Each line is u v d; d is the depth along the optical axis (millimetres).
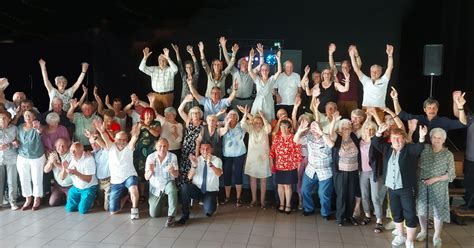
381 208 4734
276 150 5199
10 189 5293
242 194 6129
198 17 9617
